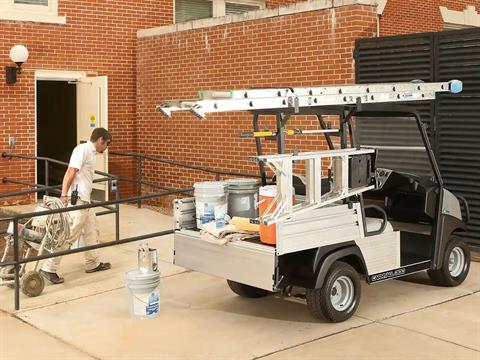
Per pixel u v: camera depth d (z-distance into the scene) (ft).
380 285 23.25
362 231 19.53
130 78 44.70
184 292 22.70
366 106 20.10
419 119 21.66
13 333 18.78
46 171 38.45
